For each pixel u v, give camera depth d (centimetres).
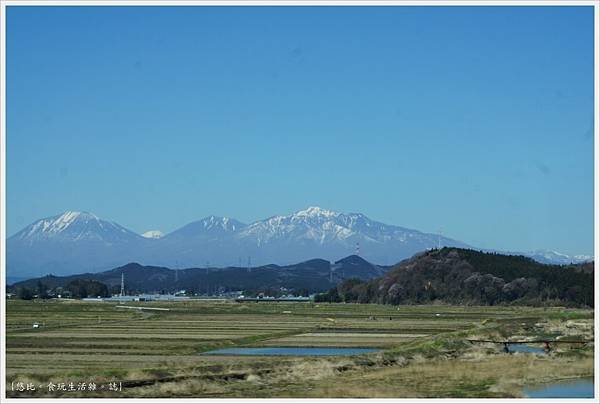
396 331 9988
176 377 4919
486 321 11331
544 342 7281
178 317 14488
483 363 5881
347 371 5459
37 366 5650
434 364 5909
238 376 5066
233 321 12838
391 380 4969
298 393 4366
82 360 6162
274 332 9794
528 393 4419
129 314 15788
